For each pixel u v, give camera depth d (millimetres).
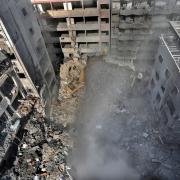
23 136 31156
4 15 23250
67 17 37906
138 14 35062
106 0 34406
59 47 44062
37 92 32812
